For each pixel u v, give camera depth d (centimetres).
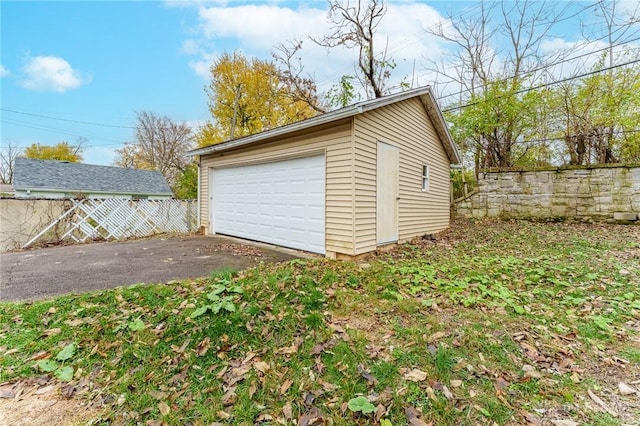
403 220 714
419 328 272
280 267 467
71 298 337
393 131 666
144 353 239
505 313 304
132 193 1781
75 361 232
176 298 329
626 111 926
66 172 1695
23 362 230
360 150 554
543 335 261
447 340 250
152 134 2698
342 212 554
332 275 406
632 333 266
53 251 667
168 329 267
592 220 860
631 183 812
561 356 233
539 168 939
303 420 175
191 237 875
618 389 197
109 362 230
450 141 912
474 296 344
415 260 532
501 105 1069
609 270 439
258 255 601
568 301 332
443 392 192
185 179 1670
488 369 216
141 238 873
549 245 637
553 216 919
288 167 666
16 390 204
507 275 429
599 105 959
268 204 720
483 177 1040
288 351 237
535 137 1086
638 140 906
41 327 277
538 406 183
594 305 324
